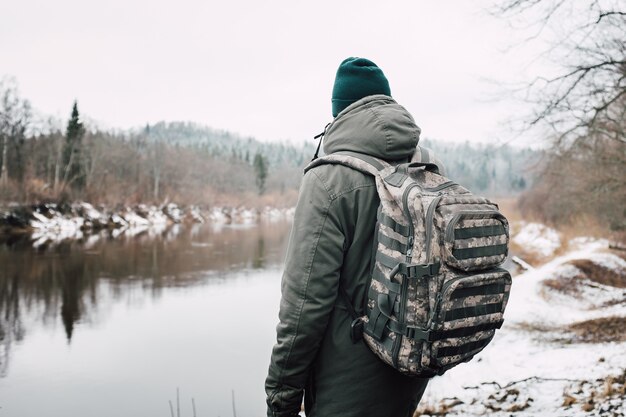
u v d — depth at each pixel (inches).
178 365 420.5
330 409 54.4
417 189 50.3
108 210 2142.0
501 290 53.5
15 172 1943.9
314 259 52.0
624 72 272.2
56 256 1086.4
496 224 53.8
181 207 2942.9
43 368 419.2
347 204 53.2
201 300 699.4
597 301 469.4
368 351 53.4
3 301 675.4
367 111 56.7
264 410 318.0
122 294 734.5
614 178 546.6
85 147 2342.5
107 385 377.1
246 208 3838.6
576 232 1120.8
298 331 51.9
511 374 227.0
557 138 324.5
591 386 201.5
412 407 58.1
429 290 48.4
